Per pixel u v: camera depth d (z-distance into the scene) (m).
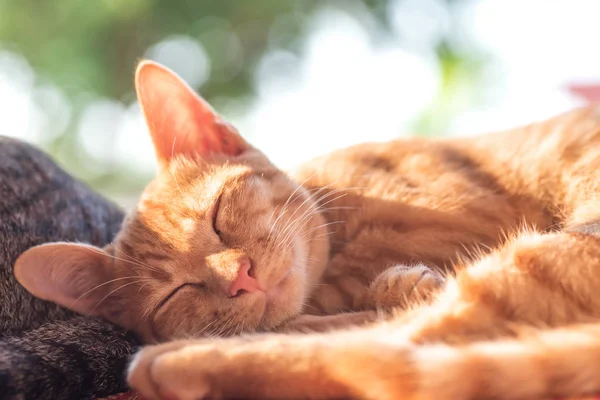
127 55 0.84
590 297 0.34
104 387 0.38
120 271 0.44
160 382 0.33
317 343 0.32
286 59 0.88
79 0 0.82
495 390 0.30
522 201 0.45
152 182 0.46
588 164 0.43
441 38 0.88
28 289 0.41
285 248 0.42
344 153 0.48
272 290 0.41
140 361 0.34
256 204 0.43
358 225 0.45
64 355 0.38
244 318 0.40
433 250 0.43
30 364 0.36
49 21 0.82
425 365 0.30
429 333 0.33
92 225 0.50
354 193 0.46
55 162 0.51
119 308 0.44
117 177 0.83
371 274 0.44
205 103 0.45
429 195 0.44
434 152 0.47
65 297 0.43
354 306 0.43
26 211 0.45
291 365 0.32
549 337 0.32
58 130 0.82
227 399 0.32
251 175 0.44
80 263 0.43
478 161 0.46
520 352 0.31
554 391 0.31
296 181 0.47
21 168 0.47
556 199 0.44
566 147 0.44
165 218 0.43
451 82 0.87
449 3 0.88
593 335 0.32
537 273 0.34
